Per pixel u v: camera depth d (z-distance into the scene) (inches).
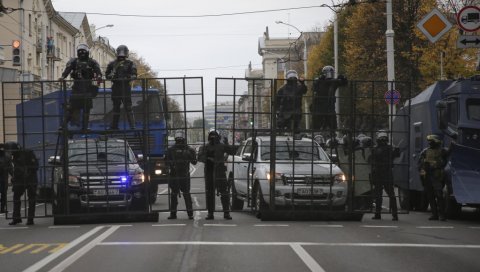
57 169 938.7
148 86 992.9
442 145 1019.9
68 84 941.2
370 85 1099.3
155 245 698.2
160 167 950.4
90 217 925.8
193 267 572.7
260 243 712.4
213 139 956.0
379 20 2640.3
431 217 985.5
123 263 594.2
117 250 668.1
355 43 2743.6
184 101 946.1
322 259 615.5
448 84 1074.1
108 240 740.7
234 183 1053.8
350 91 966.4
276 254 641.0
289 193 939.3
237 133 985.5
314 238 755.4
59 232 830.5
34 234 814.5
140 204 939.3
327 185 943.7
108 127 981.8
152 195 944.9
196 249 669.9
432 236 783.1
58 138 942.4
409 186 1126.4
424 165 986.7
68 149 940.6
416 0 2549.2
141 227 866.8
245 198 1023.0
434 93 1069.1
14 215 946.7
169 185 953.5
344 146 962.7
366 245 704.4
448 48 2177.7
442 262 604.7
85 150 959.6
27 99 964.0
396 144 1226.6
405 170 1135.0
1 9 2427.4
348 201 950.4
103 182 929.5
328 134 961.5
